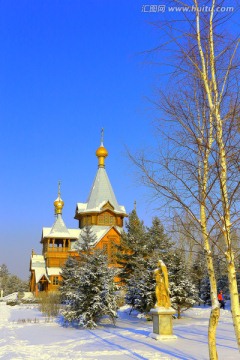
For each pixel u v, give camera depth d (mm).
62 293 38562
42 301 41844
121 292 37156
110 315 24250
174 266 27094
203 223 9242
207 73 9086
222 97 8836
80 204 72312
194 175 9250
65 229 68250
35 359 13805
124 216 71250
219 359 11922
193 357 12672
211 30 8953
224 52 8953
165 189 9406
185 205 9227
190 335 17938
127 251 40344
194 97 9398
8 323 28125
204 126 9258
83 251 44250
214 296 9273
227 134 8594
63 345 17250
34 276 67375
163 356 13094
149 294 26328
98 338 18984
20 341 18938
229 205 8312
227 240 8273
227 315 26953
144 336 18438
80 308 24219
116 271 26141
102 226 67812
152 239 35312
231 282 8148
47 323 26953
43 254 71625
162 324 17359
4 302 55750
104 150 73938
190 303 27016
